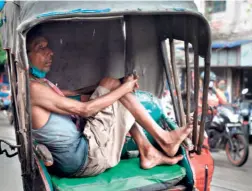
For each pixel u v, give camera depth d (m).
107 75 3.29
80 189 2.21
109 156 2.47
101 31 3.21
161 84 3.41
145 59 3.31
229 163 5.71
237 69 9.55
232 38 9.02
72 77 3.17
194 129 2.58
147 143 2.60
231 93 9.68
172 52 2.94
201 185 2.66
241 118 6.83
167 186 2.45
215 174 5.09
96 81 3.26
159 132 2.53
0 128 9.51
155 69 3.35
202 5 10.08
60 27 3.05
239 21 9.29
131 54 3.31
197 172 2.64
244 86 9.50
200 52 2.45
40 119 2.31
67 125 2.37
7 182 4.68
